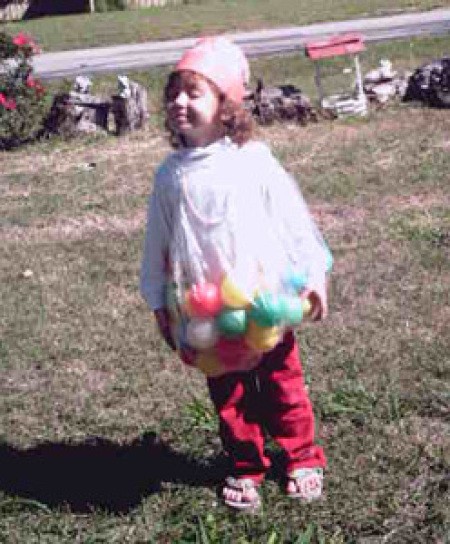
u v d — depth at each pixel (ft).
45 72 41.24
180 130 8.05
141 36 52.42
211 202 7.95
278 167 8.17
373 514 8.63
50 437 10.43
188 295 8.02
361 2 57.52
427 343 12.07
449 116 25.67
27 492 9.37
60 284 15.44
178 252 8.09
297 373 8.72
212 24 54.03
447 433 9.86
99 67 41.81
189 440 10.12
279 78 34.27
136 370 12.01
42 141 27.22
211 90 7.98
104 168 23.82
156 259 8.39
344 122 26.04
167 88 8.13
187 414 10.62
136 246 17.22
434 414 10.27
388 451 9.55
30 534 8.72
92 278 15.66
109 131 27.32
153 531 8.63
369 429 10.00
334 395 10.66
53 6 82.53
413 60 35.40
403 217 17.72
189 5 68.44
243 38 48.29
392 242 16.34
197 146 8.14
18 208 20.49
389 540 8.29
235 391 8.59
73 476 9.61
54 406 11.14
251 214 7.98
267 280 7.94
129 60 43.70
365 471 9.25
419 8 52.90
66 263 16.52
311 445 8.93
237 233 7.93
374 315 13.12
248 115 8.15
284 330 8.16
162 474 9.53
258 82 27.07
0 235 18.57
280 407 8.75
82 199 20.99
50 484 9.48
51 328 13.56
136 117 27.12
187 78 7.97
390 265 15.15
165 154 24.63
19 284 15.53
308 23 51.49
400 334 12.42
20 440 10.37
